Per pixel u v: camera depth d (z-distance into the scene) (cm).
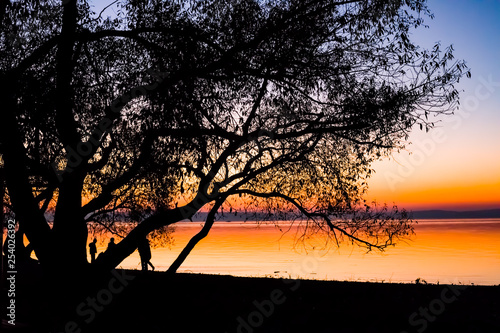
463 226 18875
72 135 1129
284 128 1273
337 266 3659
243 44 1114
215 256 5103
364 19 1202
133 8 1219
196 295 1462
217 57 1156
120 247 1210
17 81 1045
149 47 1155
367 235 1373
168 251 6081
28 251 1881
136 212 1680
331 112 1243
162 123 1081
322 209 1393
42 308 1180
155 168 1143
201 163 1153
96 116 1156
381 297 1454
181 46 1127
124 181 1143
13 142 1069
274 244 7206
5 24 1089
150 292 1437
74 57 1131
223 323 1150
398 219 1359
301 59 1188
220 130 1149
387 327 1093
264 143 1294
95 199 1216
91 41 1192
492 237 9294
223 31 1186
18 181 1116
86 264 1198
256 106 1209
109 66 1202
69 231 1176
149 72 1146
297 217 1406
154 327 1119
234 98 1211
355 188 1366
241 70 1132
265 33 1123
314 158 1358
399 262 4066
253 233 13825
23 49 1151
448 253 5238
